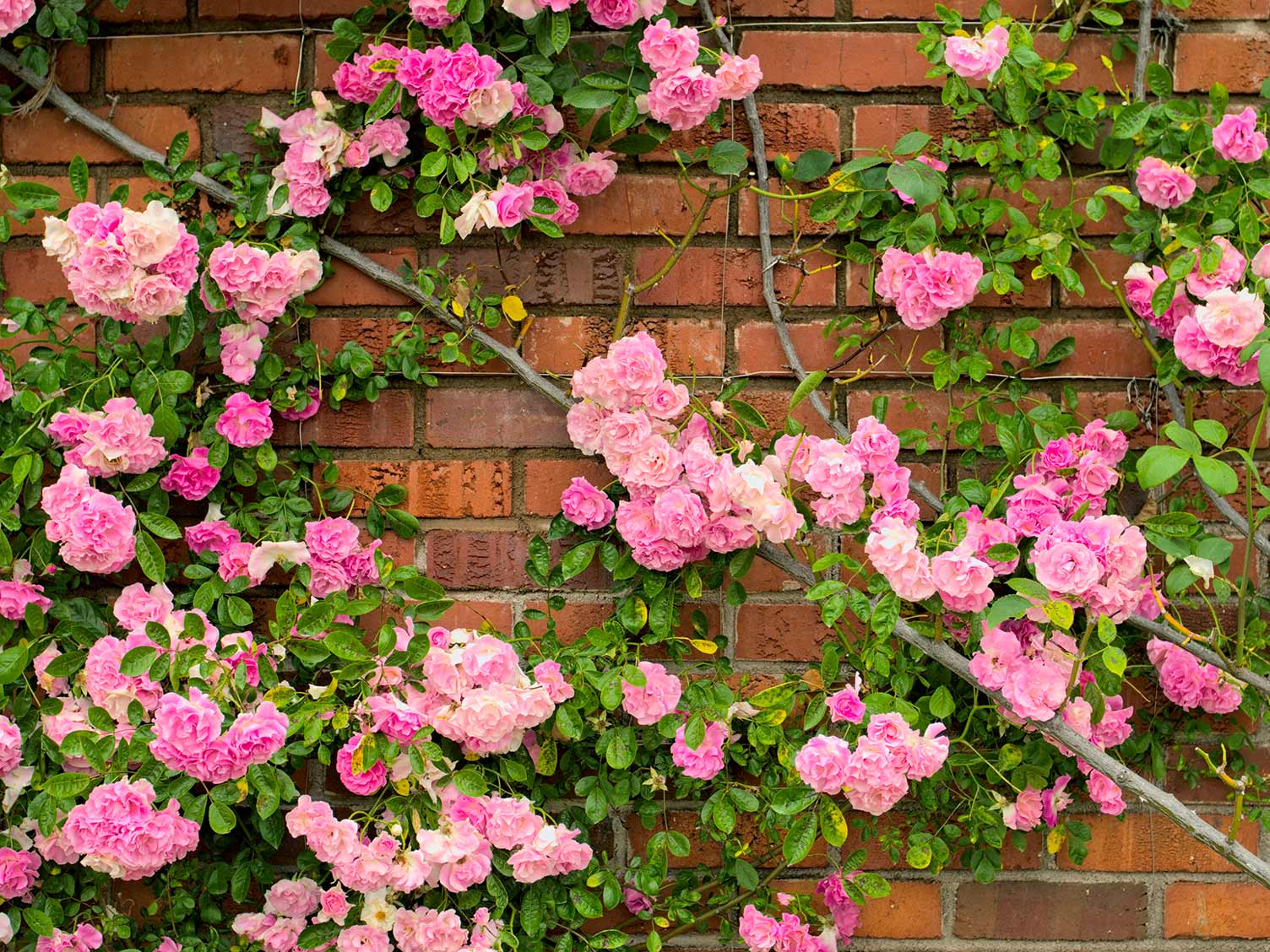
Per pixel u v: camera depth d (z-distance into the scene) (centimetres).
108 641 135
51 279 142
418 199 142
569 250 142
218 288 135
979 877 144
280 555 137
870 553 124
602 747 137
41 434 138
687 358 143
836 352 142
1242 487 143
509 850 139
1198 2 141
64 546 131
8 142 141
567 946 140
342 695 136
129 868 130
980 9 141
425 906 141
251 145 141
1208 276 134
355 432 143
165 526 135
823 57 141
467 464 144
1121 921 146
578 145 140
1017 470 142
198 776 126
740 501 127
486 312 140
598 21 132
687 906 145
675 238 142
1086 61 142
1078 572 119
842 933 144
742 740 145
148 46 141
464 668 131
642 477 131
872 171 138
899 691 135
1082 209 142
